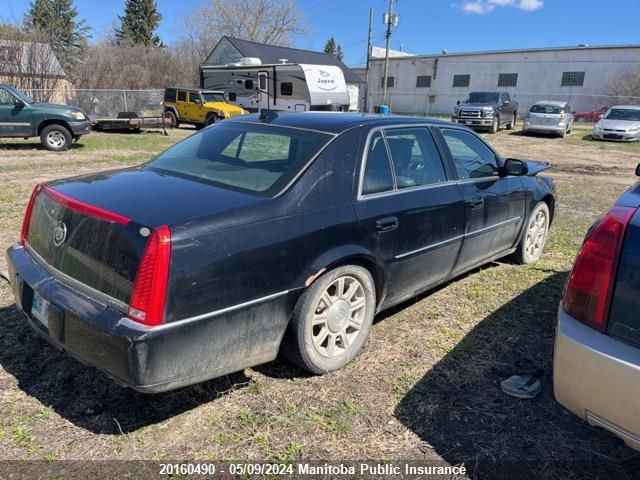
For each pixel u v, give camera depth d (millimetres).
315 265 2742
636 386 1940
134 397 2750
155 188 2791
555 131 21641
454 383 3008
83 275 2434
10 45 26641
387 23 38438
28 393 2742
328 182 2930
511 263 5109
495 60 43188
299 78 22797
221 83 26422
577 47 39031
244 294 2461
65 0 50031
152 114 27125
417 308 4004
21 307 2756
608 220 2174
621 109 21562
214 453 2381
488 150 4418
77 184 2887
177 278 2217
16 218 6035
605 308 2080
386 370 3113
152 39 60219
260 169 2980
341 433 2551
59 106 13484
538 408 2797
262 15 49781
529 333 3646
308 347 2855
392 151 3400
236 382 2924
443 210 3623
